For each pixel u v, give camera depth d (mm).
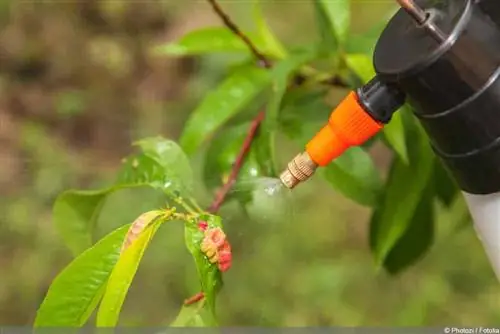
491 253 1009
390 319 3623
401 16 950
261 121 1467
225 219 1329
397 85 915
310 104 1511
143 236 980
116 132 4562
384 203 1444
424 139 1412
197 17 4855
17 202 4074
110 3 4828
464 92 888
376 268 1480
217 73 4180
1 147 4371
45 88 4730
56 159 4305
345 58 1394
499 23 893
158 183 1239
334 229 3902
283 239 3793
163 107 4543
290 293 3660
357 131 938
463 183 968
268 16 4488
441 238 3215
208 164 1524
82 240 1301
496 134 903
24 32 4852
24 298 3730
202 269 1027
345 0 1354
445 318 3631
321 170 1396
